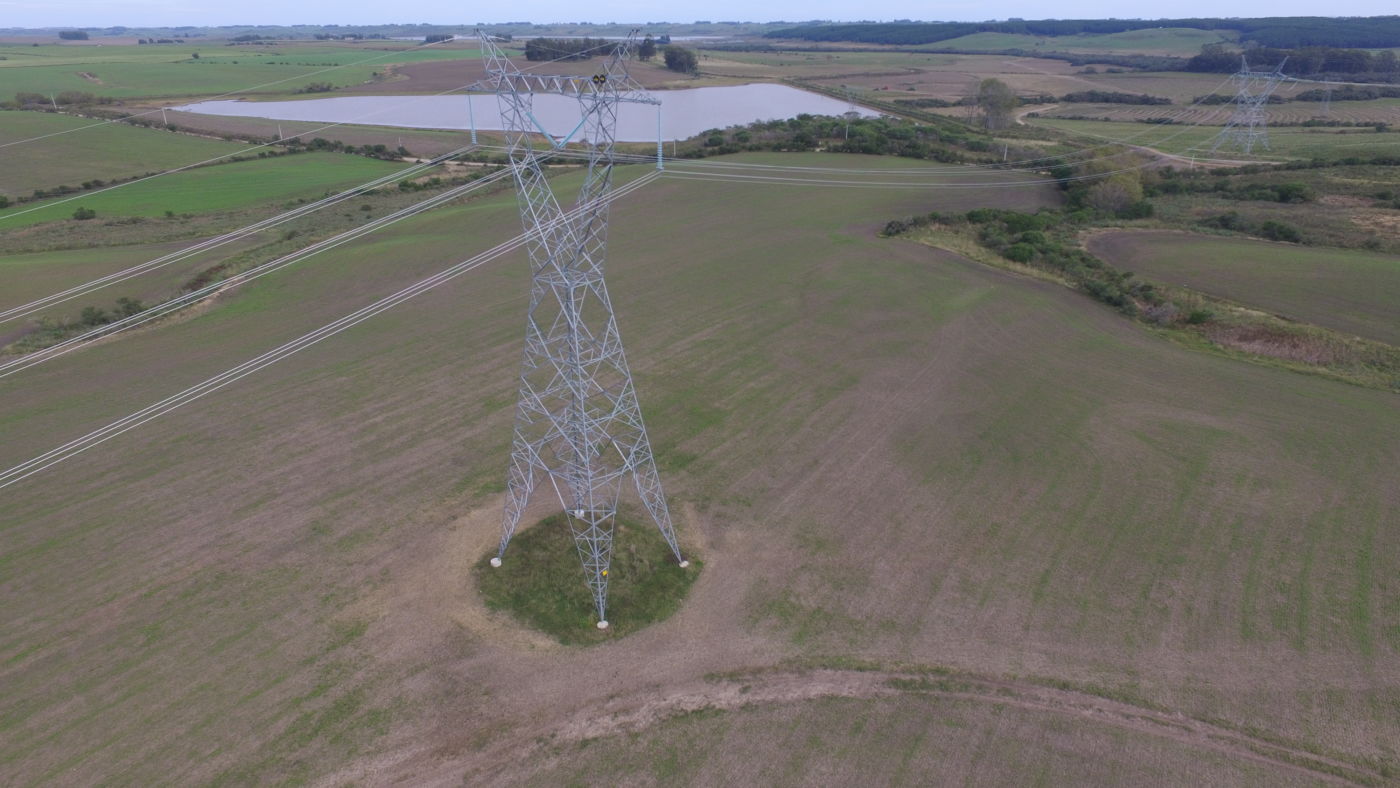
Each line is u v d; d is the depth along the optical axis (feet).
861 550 104.01
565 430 105.60
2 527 106.52
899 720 79.25
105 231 248.93
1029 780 72.90
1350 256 218.79
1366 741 77.36
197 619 91.20
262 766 73.67
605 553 99.35
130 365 154.51
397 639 88.74
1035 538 106.63
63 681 82.69
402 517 109.40
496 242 232.32
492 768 73.92
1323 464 124.06
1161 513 111.96
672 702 81.30
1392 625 91.71
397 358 158.61
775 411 139.33
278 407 139.13
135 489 115.03
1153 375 155.02
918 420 136.77
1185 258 220.84
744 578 98.68
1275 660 86.84
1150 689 83.20
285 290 195.62
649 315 181.16
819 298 192.03
